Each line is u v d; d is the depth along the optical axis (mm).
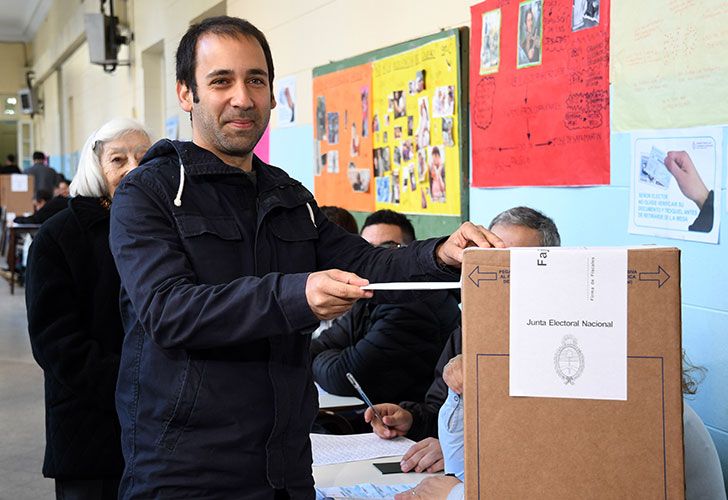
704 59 1916
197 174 1311
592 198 2389
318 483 1802
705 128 1923
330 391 2654
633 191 2195
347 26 4332
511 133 2791
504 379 1020
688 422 1451
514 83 2756
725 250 1875
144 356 1308
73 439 1943
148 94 9266
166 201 1286
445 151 3264
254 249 1344
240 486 1292
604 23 2289
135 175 1304
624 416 1006
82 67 14109
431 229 3424
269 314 1127
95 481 1982
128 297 1370
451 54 3172
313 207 1500
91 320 1973
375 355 2504
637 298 1001
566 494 1016
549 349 1014
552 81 2543
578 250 1007
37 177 12406
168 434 1271
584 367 1008
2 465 3898
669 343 997
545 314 1013
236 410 1277
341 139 4434
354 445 2088
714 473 1453
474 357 1021
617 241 2279
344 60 4344
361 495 1682
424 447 1908
